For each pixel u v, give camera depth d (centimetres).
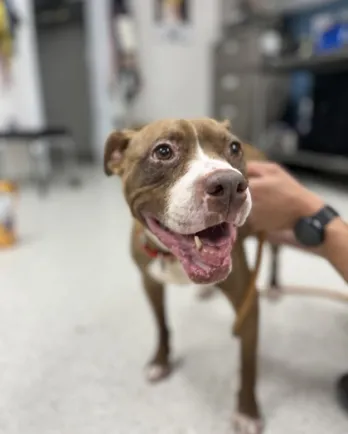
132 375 55
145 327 66
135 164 41
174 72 231
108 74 216
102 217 131
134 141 43
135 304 74
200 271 37
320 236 45
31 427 46
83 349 60
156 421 47
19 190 170
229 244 37
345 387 49
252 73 195
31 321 68
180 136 38
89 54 229
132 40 210
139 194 40
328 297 75
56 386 52
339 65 164
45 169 176
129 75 212
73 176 197
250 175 46
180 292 79
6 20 162
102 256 98
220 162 36
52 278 85
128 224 123
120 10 208
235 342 62
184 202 34
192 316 70
